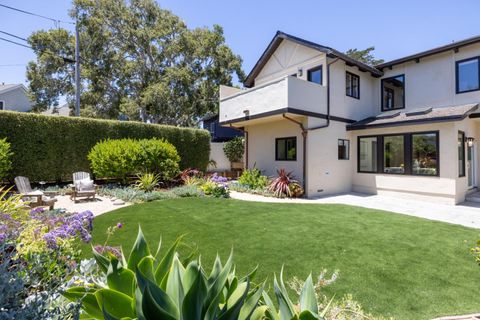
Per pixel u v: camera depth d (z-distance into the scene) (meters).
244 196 10.81
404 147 10.60
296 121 10.82
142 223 6.25
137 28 24.00
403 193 10.57
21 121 10.62
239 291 1.69
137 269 1.33
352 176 12.55
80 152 12.16
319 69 11.84
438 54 11.19
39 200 7.24
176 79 23.91
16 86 25.66
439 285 3.55
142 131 14.06
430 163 9.85
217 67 25.61
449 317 2.85
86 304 1.54
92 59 23.19
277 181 11.02
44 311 1.35
